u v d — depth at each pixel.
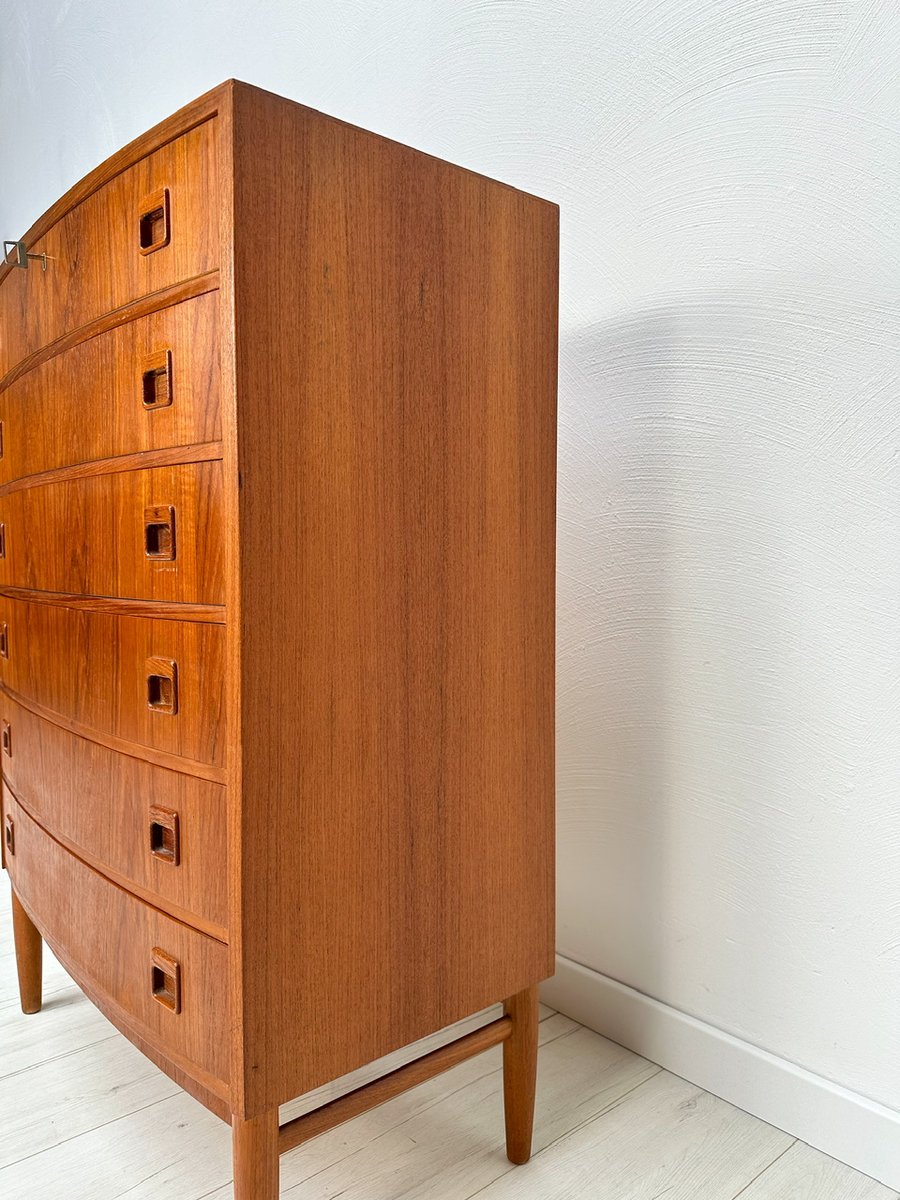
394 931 0.88
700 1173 1.03
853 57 0.96
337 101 1.65
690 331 1.15
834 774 1.04
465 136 1.41
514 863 0.99
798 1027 1.09
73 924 1.05
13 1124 1.11
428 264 0.87
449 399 0.90
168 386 0.81
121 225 0.86
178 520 0.81
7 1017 1.37
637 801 1.26
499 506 0.95
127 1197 0.98
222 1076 0.80
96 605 0.95
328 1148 1.07
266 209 0.74
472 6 1.38
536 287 0.98
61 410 1.01
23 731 1.21
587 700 1.33
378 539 0.84
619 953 1.31
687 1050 1.21
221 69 1.93
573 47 1.24
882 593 0.99
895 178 0.94
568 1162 1.04
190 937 0.83
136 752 0.89
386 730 0.86
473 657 0.94
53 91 2.62
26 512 1.14
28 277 1.08
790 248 1.04
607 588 1.28
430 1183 1.01
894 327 0.96
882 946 1.01
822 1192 1.00
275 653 0.77
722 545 1.14
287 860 0.79
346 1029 0.84
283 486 0.77
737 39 1.06
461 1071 1.25
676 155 1.14
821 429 1.03
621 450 1.24
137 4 2.20
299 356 0.77
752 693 1.12
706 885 1.18
